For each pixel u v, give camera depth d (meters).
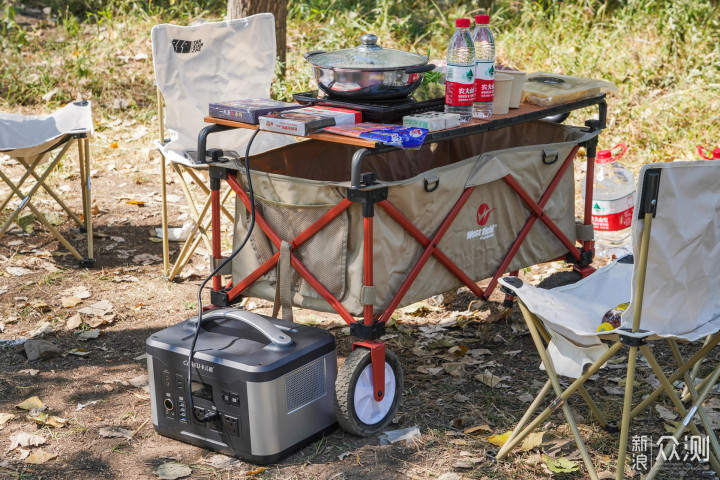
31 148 4.27
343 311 3.07
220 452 2.95
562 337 2.74
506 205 3.51
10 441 3.02
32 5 10.05
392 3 8.72
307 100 3.36
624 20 7.84
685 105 6.57
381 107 3.12
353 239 3.00
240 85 4.31
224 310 3.07
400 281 3.12
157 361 2.98
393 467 2.87
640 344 2.48
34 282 4.46
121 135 6.97
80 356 3.72
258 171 3.16
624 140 6.32
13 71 7.84
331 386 3.03
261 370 2.75
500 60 7.64
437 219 3.19
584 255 3.98
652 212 2.34
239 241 3.35
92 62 8.00
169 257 4.86
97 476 2.82
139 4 9.20
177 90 4.14
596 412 3.07
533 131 4.12
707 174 2.43
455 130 3.03
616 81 7.00
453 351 3.71
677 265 2.47
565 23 8.07
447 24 8.48
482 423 3.15
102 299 4.29
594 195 4.84
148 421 3.20
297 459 2.92
